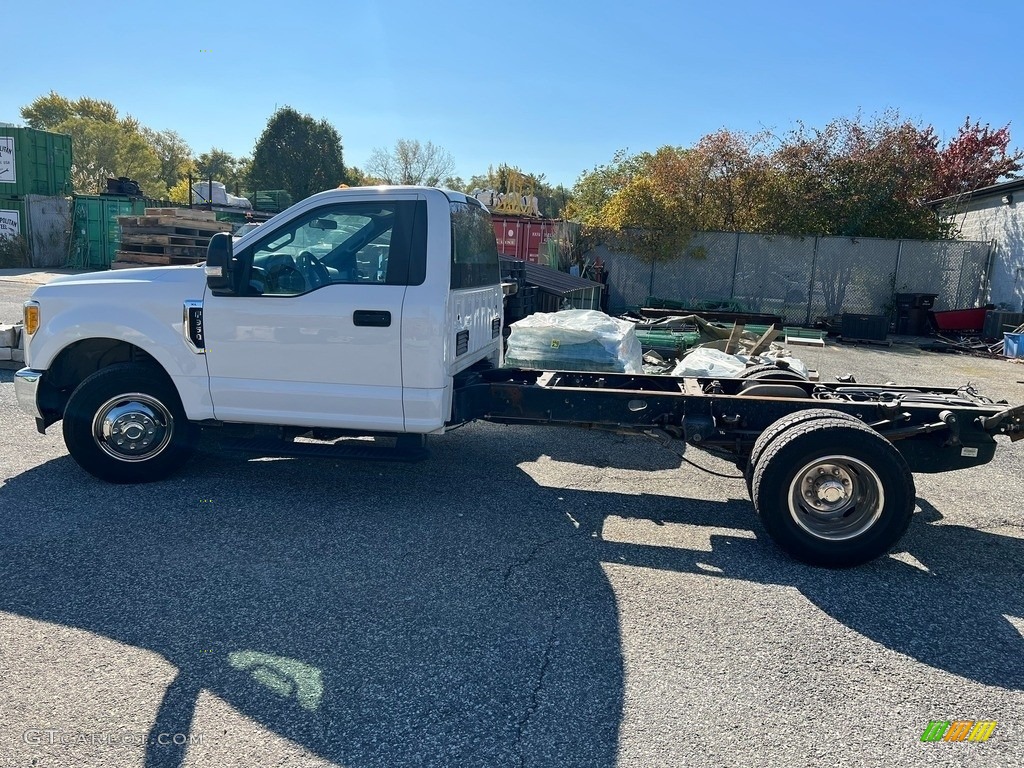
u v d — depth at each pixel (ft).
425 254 15.61
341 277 16.07
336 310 15.70
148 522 15.23
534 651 10.92
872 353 49.08
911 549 15.52
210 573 13.07
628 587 13.17
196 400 16.65
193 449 17.72
